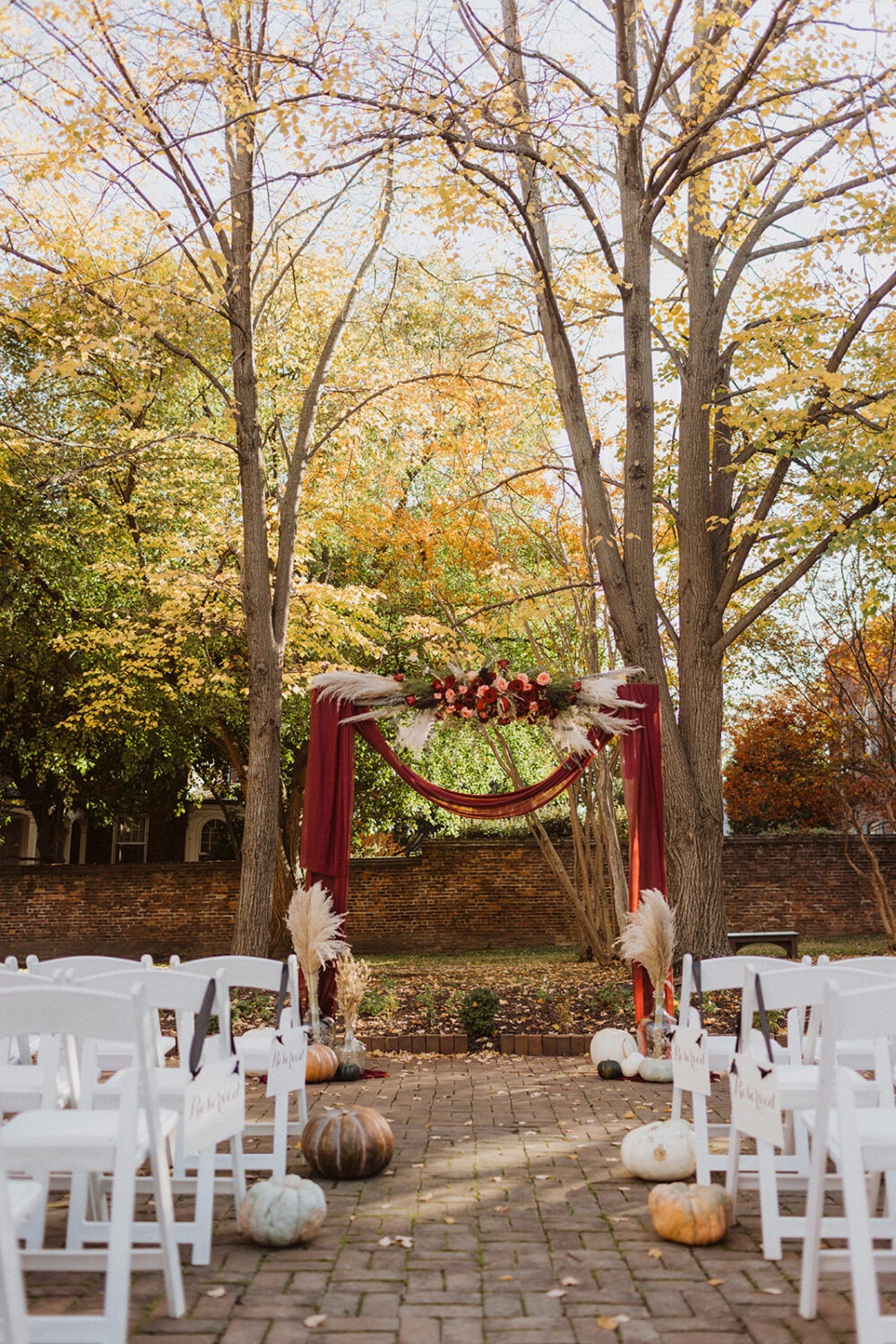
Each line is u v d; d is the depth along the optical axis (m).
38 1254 3.62
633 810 9.55
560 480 14.48
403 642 16.77
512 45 10.88
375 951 19.75
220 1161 5.15
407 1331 3.47
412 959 18.42
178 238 10.27
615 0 10.37
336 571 17.11
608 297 11.68
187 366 15.59
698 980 5.08
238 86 9.65
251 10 10.09
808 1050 5.14
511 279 12.51
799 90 9.88
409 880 19.95
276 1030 5.12
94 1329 3.22
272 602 12.22
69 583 16.66
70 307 10.84
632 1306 3.69
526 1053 9.50
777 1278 3.98
